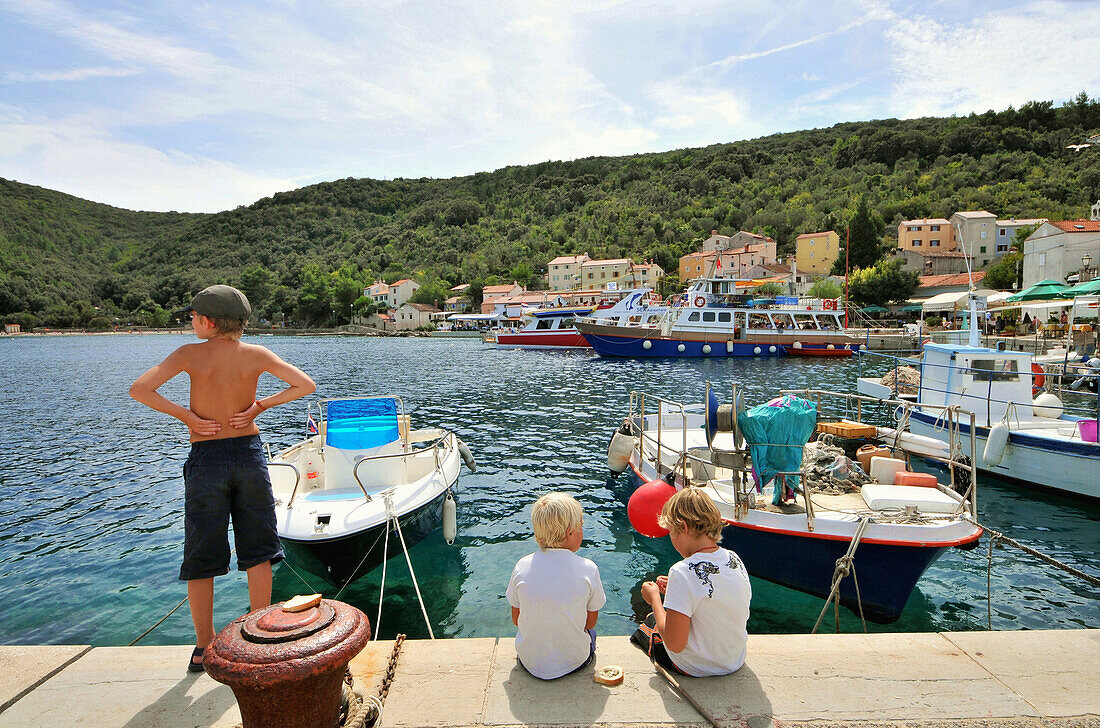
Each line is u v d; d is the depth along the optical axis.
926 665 3.11
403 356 47.38
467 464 11.13
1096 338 22.83
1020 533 8.48
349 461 7.73
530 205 167.25
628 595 6.69
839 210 101.62
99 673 3.10
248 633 2.20
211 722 2.71
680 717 2.72
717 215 121.75
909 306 59.06
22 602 6.81
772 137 180.12
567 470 11.79
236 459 3.12
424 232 161.62
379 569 7.49
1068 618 6.16
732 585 2.93
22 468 12.98
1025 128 124.00
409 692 2.93
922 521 5.89
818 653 3.23
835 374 28.52
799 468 6.25
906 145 121.31
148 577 7.46
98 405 22.75
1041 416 11.65
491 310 98.12
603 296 53.12
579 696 2.88
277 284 134.88
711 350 38.09
